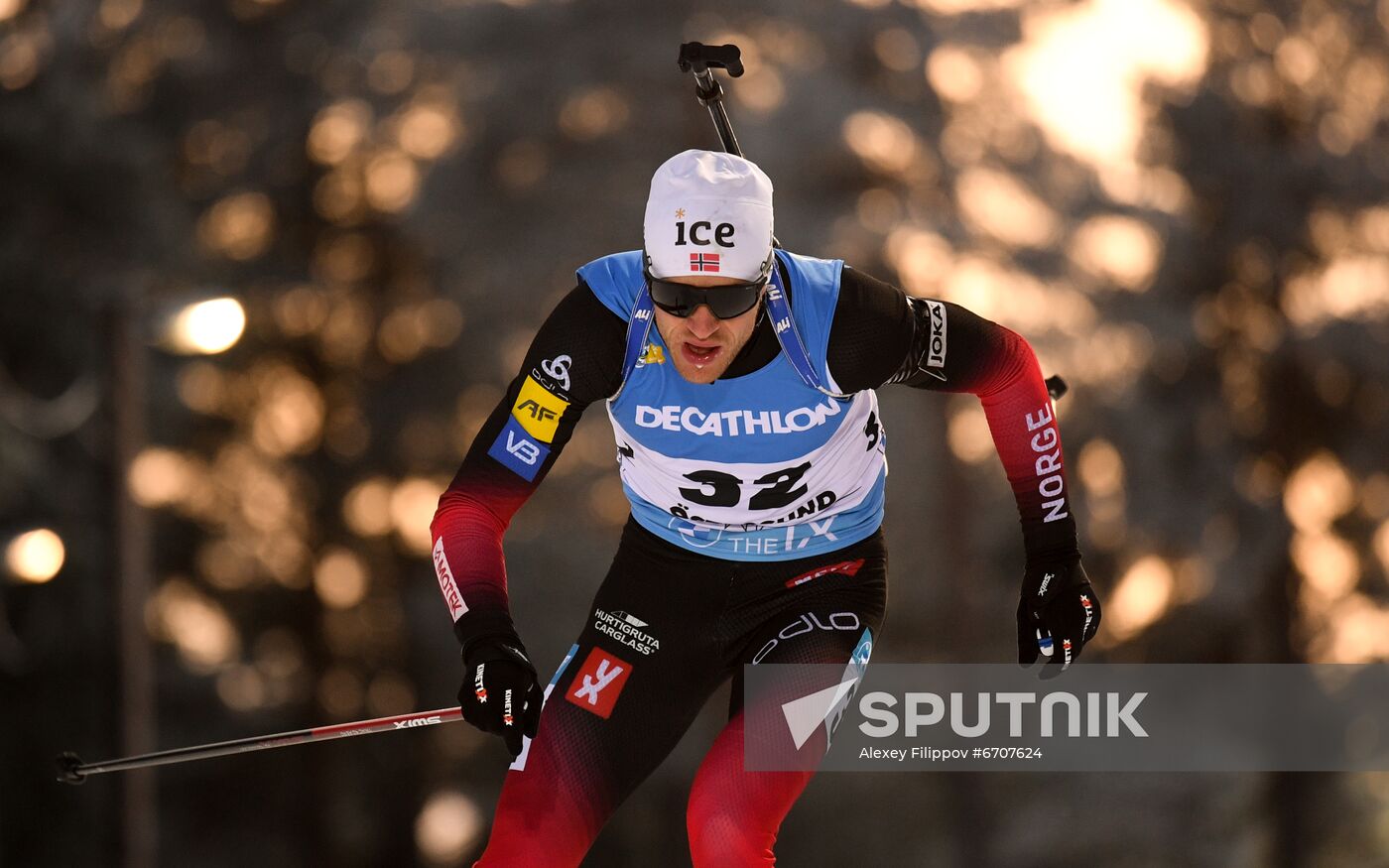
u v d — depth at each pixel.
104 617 58.22
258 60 73.81
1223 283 75.38
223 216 73.62
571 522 75.62
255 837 71.38
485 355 73.44
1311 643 73.19
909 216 74.19
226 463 72.88
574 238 73.62
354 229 73.94
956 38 78.56
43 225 62.62
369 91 74.44
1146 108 77.56
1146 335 75.31
